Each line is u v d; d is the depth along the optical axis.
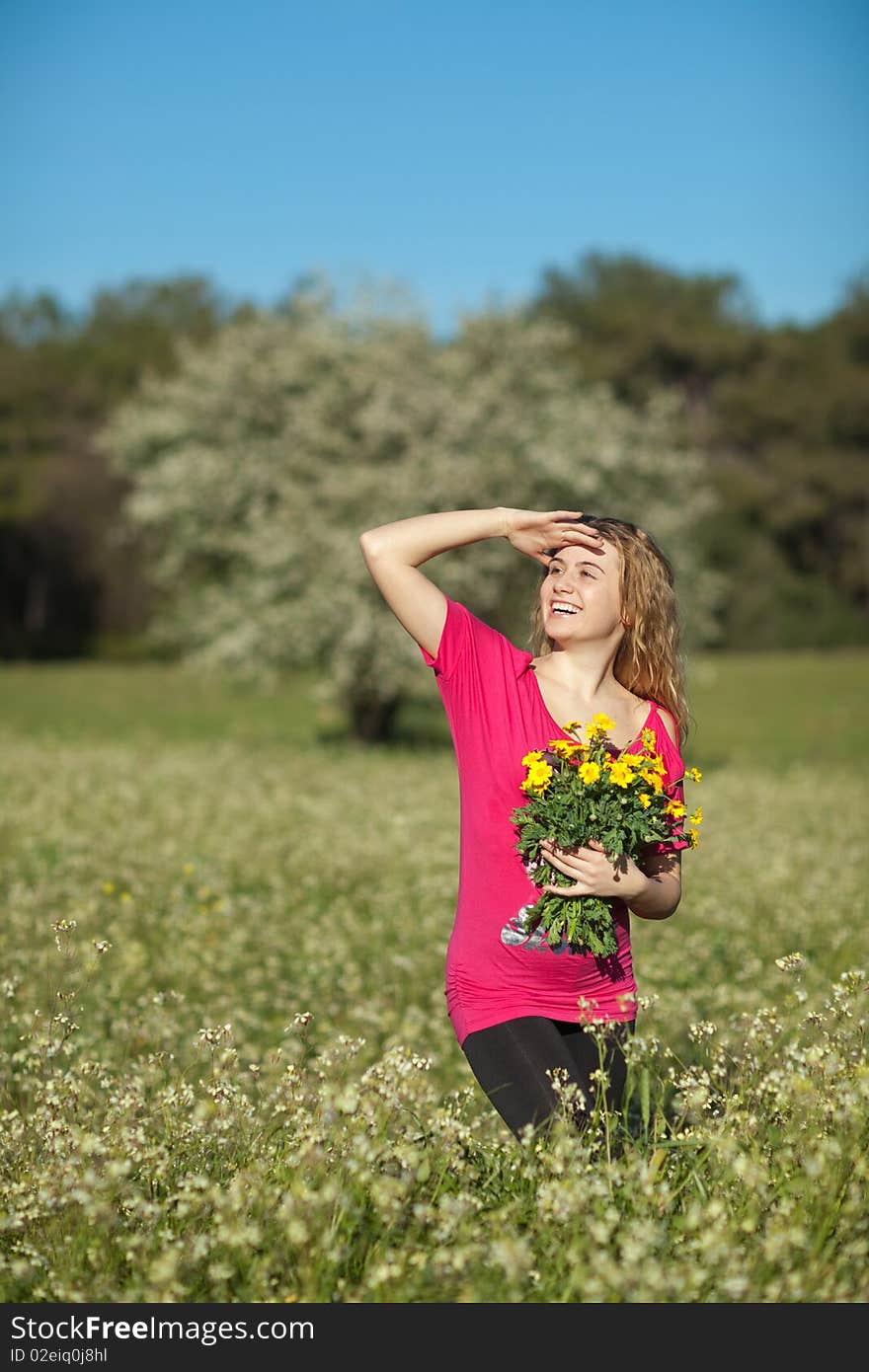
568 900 3.14
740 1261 2.60
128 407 24.52
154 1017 5.00
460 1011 3.27
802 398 66.12
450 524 3.39
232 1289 2.72
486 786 3.25
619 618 3.43
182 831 10.99
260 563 21.12
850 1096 3.04
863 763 22.83
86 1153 2.99
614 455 22.66
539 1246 2.72
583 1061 3.23
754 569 62.66
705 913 8.11
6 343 73.06
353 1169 2.76
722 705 36.06
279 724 27.67
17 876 8.77
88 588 62.81
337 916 7.82
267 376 22.75
